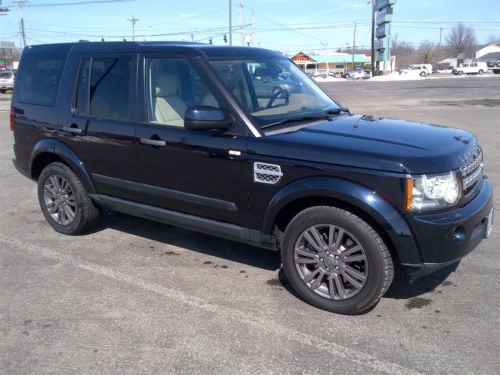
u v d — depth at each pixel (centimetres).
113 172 474
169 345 331
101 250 500
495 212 596
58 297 400
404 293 397
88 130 484
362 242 344
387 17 6419
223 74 412
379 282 345
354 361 310
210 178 404
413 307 375
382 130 388
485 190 384
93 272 447
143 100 445
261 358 315
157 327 353
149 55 446
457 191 337
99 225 575
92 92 487
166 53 434
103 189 493
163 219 454
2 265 465
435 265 335
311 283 376
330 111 454
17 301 394
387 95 2816
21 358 319
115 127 460
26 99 554
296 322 358
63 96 510
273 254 484
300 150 357
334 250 360
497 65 7338
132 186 461
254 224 392
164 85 434
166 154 425
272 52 500
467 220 336
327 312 371
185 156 413
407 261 334
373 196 331
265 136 378
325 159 347
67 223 538
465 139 384
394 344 328
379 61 6969
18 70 571
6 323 361
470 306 375
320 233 366
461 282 414
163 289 412
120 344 333
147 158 440
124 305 386
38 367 310
